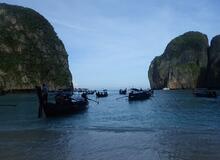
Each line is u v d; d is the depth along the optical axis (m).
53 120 33.00
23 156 15.59
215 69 170.62
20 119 34.16
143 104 61.59
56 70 175.38
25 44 166.88
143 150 16.77
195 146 17.61
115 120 32.84
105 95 110.38
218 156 15.21
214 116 35.97
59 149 17.22
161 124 28.53
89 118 35.12
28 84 155.25
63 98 38.97
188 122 30.02
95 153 16.19
